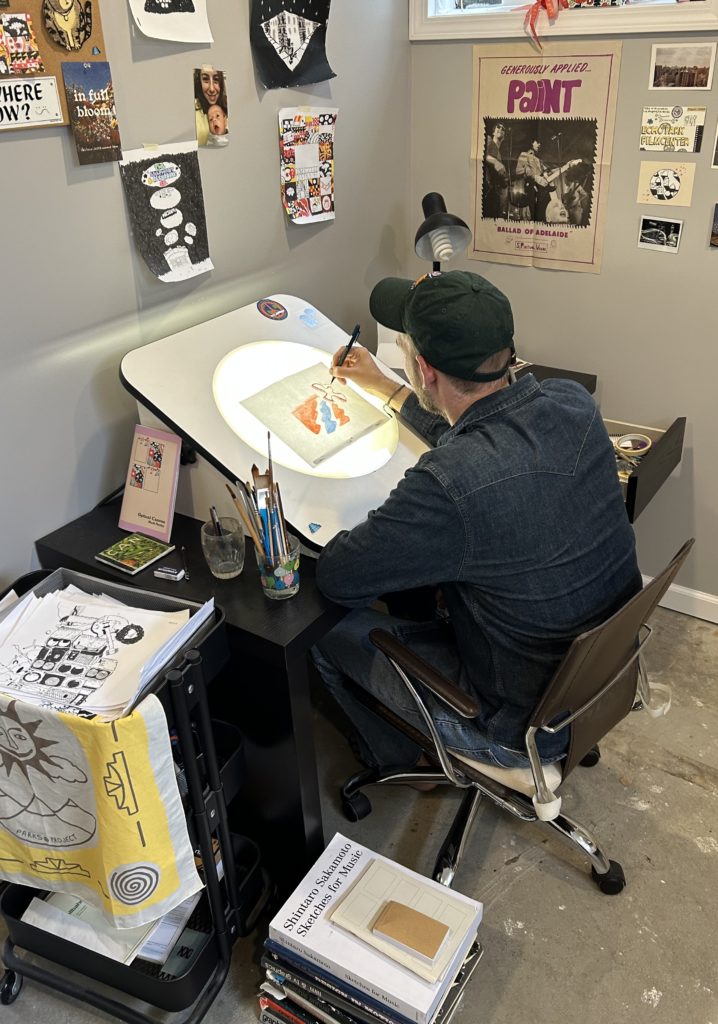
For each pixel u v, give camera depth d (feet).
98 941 4.95
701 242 6.95
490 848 6.21
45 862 4.66
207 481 5.82
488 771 5.22
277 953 4.85
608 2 6.61
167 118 5.77
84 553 5.64
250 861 5.64
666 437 7.25
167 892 4.54
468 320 4.43
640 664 5.60
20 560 5.75
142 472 5.73
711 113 6.49
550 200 7.53
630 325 7.61
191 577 5.38
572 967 5.42
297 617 4.97
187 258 6.20
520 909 5.78
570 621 4.72
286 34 6.35
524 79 7.22
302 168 6.98
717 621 8.30
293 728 5.14
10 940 5.30
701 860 6.07
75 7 4.97
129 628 4.68
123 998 5.24
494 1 7.24
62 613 4.80
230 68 6.10
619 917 5.71
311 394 6.10
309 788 5.53
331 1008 4.77
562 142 7.25
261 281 7.00
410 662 4.78
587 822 6.35
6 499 5.53
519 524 4.41
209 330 6.12
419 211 8.41
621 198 7.17
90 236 5.51
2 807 4.53
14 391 5.37
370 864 5.17
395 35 7.51
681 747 6.97
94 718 4.00
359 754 6.71
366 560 4.61
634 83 6.73
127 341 6.01
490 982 5.35
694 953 5.48
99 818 4.21
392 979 4.55
